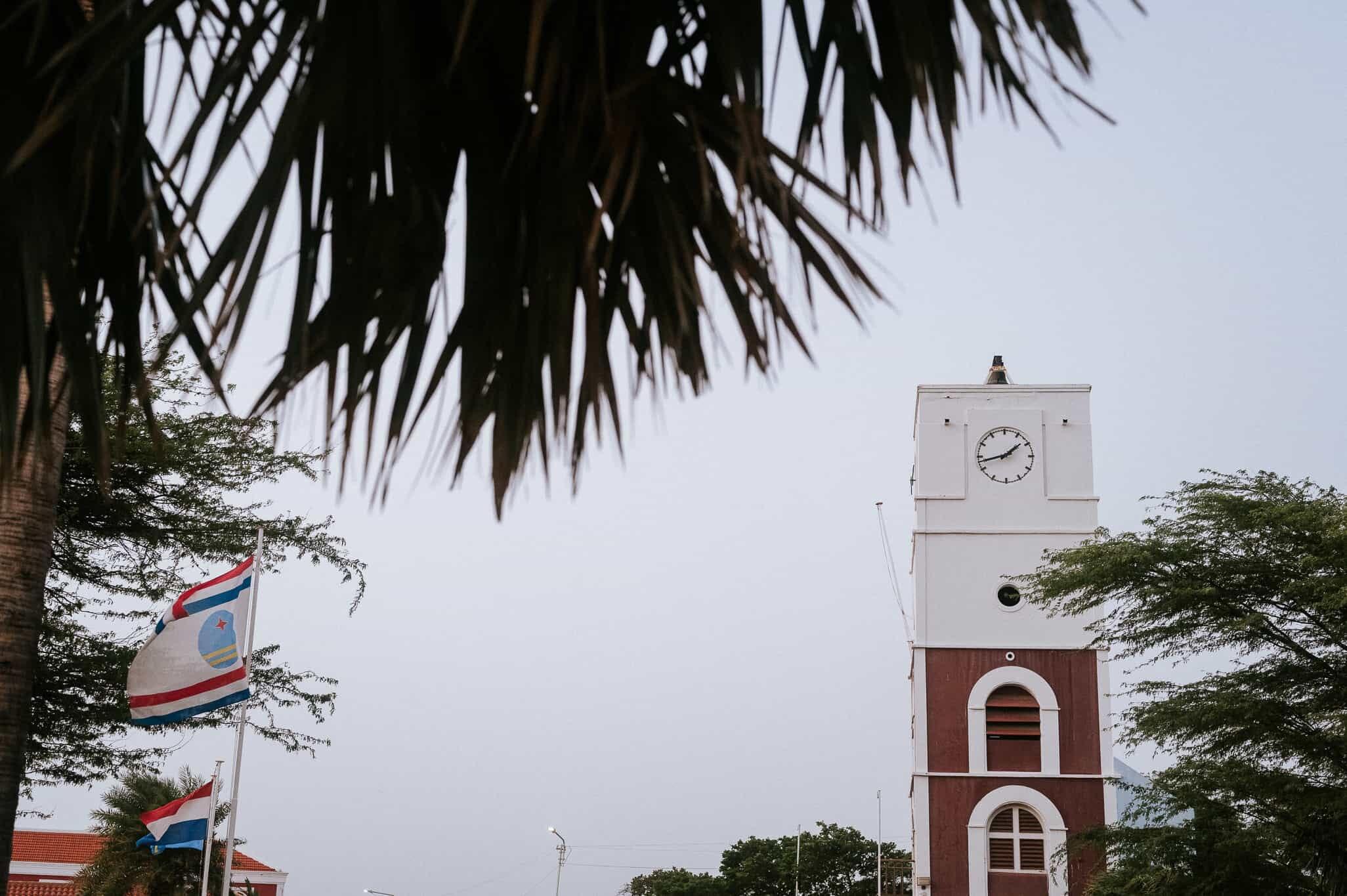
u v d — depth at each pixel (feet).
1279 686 76.33
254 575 64.90
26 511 28.86
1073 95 11.89
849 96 12.37
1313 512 75.51
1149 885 77.46
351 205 12.51
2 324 12.55
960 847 109.19
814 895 233.55
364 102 12.38
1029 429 118.21
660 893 248.93
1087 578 82.17
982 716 112.06
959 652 113.91
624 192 12.78
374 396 12.53
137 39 11.37
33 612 28.94
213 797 74.95
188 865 116.78
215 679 56.08
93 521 64.95
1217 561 78.84
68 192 12.52
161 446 13.70
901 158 12.42
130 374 13.73
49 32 13.01
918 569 116.16
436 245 12.96
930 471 118.21
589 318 12.06
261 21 11.62
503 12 12.79
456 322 12.68
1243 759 76.59
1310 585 73.56
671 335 12.71
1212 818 76.89
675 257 12.00
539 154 12.82
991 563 115.75
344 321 12.41
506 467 12.43
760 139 11.47
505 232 12.96
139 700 55.67
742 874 239.09
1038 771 110.42
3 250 12.54
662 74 12.28
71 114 11.91
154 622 68.69
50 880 170.30
